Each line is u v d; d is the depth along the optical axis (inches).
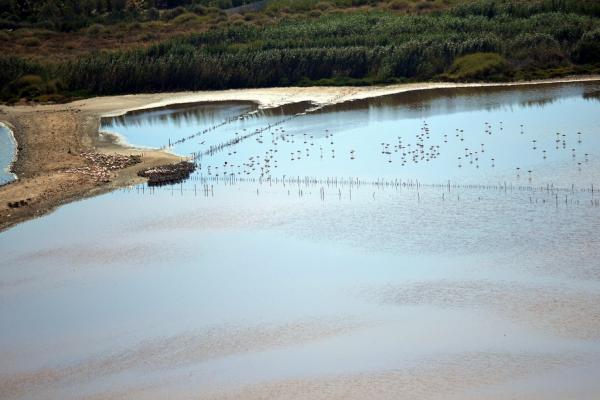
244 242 3949.3
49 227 4298.7
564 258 3506.4
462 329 3034.0
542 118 5757.9
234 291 3457.2
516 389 2674.7
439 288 3341.5
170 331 3181.6
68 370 2979.8
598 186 4338.1
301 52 7706.7
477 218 4015.8
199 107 7052.2
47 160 5546.3
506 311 3125.0
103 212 4468.5
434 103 6476.4
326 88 7377.0
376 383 2768.2
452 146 5246.1
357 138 5585.6
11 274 3767.2
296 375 2844.5
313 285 3457.2
